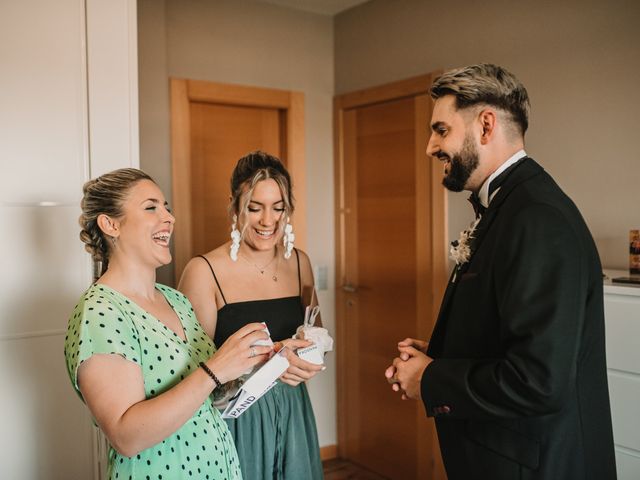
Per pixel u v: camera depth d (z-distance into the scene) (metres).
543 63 2.62
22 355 2.21
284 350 1.50
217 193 3.46
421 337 3.28
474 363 1.38
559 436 1.36
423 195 3.23
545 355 1.24
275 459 1.90
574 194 2.52
